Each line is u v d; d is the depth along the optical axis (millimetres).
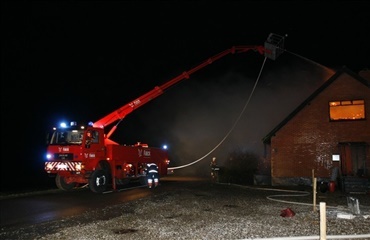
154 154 22703
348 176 19844
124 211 12336
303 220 10414
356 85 21453
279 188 20609
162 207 12938
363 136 21094
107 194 17469
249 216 11141
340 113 21750
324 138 21828
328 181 21234
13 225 10297
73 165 17016
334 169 20547
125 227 9602
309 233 8758
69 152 17141
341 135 21516
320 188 18562
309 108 22312
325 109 21969
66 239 8391
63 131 17641
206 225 9750
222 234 8688
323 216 6629
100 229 9375
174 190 18969
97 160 17828
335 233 8867
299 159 22219
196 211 12078
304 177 22016
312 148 22016
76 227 9648
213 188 20281
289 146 22500
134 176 20484
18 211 12586
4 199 15695
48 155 17609
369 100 21125
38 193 17828
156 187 20766
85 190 19203
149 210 12328
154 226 9664
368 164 20781
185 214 11523
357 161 21047
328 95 21953
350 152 21219
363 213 11555
